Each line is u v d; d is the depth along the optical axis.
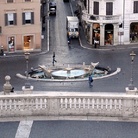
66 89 67.62
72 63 84.25
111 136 38.16
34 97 41.00
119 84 70.00
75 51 93.88
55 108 41.28
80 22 114.50
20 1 92.62
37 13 94.06
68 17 107.06
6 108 41.12
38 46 94.69
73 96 41.03
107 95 40.94
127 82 71.06
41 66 76.75
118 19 99.12
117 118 40.91
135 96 40.50
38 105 41.25
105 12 99.25
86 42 100.94
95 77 73.56
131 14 100.12
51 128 39.47
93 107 41.19
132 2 99.81
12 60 87.00
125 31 100.31
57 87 68.94
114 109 41.03
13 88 62.47
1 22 92.44
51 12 121.62
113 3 99.19
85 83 71.12
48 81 72.44
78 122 40.34
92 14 100.44
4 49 93.12
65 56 90.06
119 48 95.94
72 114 41.34
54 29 110.75
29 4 93.25
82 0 112.94
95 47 96.25
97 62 83.69
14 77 74.81
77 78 74.06
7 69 80.12
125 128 39.41
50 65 82.19
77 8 124.62
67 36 104.81
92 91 66.00
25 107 41.19
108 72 77.12
